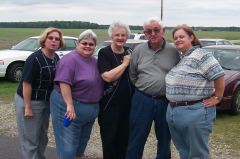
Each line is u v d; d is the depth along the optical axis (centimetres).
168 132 543
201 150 479
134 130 541
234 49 1078
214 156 654
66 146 509
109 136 538
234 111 969
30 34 6931
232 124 888
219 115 982
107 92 528
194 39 480
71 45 1627
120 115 539
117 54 523
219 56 1059
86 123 521
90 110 512
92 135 766
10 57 1477
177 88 473
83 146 546
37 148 553
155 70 523
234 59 1043
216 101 473
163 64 522
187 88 469
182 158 500
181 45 475
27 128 537
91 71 512
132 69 534
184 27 476
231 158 647
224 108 947
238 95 975
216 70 462
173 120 482
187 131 477
